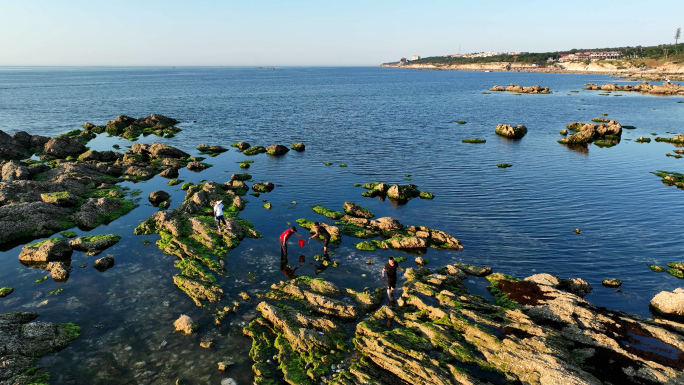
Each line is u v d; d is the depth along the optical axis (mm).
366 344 13750
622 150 49906
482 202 30641
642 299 17625
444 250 22609
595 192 32750
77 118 76188
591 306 16016
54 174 34875
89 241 22469
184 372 12695
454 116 82500
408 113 87312
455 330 14430
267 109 93875
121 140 56375
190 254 21219
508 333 13984
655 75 197625
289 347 13852
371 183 34406
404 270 20109
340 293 17625
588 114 84562
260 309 16172
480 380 11727
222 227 24359
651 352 12938
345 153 48125
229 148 51125
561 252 22250
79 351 13586
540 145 53312
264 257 21375
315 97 127062
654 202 30141
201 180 36562
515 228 25656
